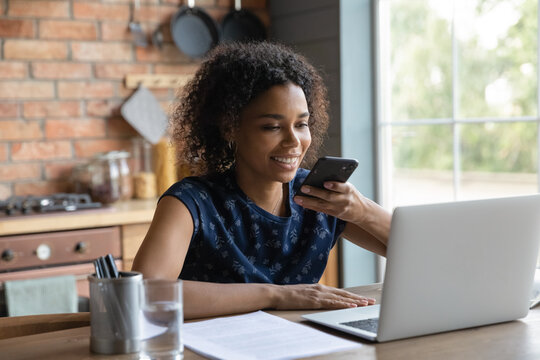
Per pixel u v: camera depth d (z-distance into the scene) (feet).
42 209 9.68
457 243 3.97
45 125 10.77
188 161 5.96
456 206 3.94
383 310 3.80
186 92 5.93
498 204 4.09
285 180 5.19
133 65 11.43
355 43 11.20
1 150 10.47
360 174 11.40
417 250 3.83
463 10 10.94
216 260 5.34
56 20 10.76
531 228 4.24
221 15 12.08
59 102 10.86
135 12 11.39
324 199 4.99
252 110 5.17
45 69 10.72
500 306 4.24
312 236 5.64
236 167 5.56
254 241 5.45
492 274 4.14
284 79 5.15
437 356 3.62
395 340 3.92
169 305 3.58
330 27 11.21
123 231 9.61
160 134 11.57
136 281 3.72
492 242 4.10
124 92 11.39
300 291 4.74
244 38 12.21
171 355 3.58
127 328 3.69
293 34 11.92
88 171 10.69
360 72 11.29
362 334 3.91
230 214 5.36
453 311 4.05
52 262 9.11
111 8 11.18
